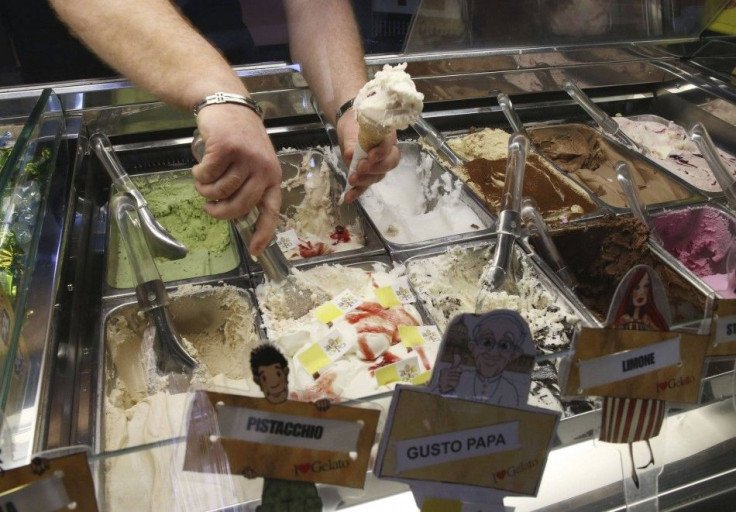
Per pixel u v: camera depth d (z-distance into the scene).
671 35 2.43
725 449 1.09
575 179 2.02
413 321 1.44
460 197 1.95
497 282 1.52
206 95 1.33
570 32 2.29
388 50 2.14
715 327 0.93
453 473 0.86
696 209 1.84
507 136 2.21
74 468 0.72
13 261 1.22
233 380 1.24
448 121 2.26
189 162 1.98
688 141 2.28
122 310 1.42
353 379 1.24
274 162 1.33
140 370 1.38
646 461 1.02
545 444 0.87
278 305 1.47
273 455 0.80
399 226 1.91
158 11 1.49
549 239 1.65
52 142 1.63
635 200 1.77
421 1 1.99
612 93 2.48
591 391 0.92
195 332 1.52
